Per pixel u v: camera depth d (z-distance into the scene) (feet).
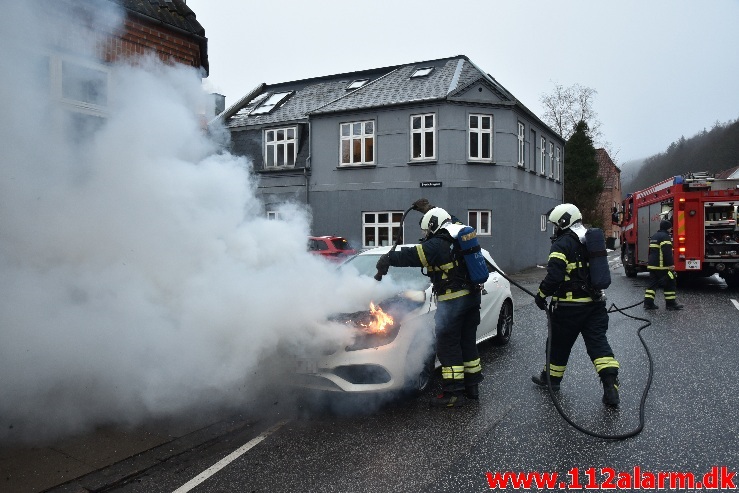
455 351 15.72
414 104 63.82
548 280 15.88
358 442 13.34
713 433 13.41
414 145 64.69
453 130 63.10
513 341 24.34
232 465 12.23
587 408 15.42
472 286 15.69
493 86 64.69
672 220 42.06
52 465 12.10
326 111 67.56
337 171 67.72
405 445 13.09
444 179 63.00
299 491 11.00
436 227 15.96
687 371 18.86
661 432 13.55
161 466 12.23
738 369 18.97
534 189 74.49
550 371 16.29
